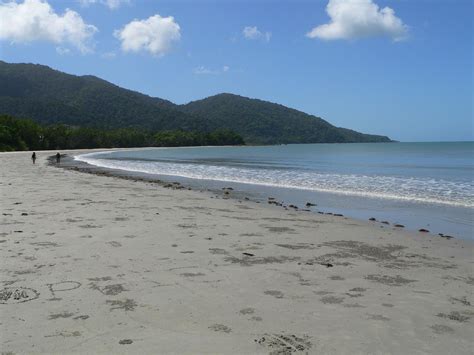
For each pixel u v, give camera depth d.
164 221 11.23
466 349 4.20
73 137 130.12
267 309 5.14
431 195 18.67
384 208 15.32
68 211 12.44
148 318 4.77
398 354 4.07
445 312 5.19
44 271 6.44
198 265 7.04
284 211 13.98
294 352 4.05
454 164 44.34
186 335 4.36
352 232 10.51
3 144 91.31
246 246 8.60
